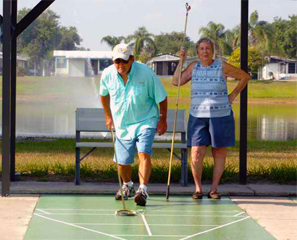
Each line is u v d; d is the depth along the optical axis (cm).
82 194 788
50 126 2220
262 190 795
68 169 922
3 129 753
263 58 5269
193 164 760
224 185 836
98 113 856
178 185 835
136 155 1145
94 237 584
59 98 3928
